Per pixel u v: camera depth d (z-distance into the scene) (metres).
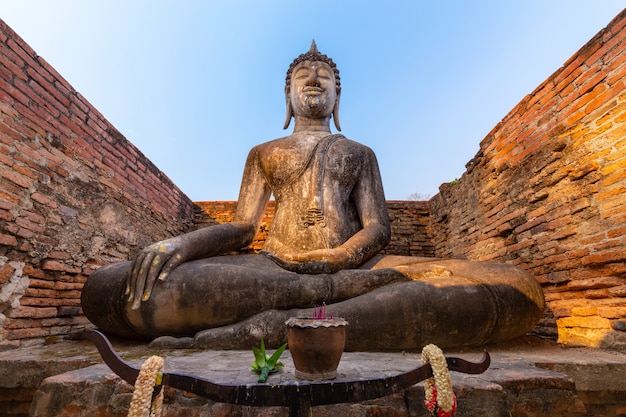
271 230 4.06
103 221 4.92
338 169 4.07
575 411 1.70
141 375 1.01
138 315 2.85
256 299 2.88
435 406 1.18
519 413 1.68
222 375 1.55
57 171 4.11
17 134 3.59
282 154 4.15
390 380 1.13
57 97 4.17
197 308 2.84
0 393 2.27
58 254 4.05
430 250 7.66
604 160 3.26
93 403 1.61
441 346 2.75
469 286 2.81
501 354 2.67
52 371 2.25
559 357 2.51
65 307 4.08
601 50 3.34
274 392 1.05
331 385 1.08
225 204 8.39
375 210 4.11
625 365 2.25
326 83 4.63
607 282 3.13
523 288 2.93
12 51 3.59
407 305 2.71
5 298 3.40
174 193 7.30
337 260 3.15
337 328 1.36
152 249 2.97
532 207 4.19
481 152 5.37
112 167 5.19
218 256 3.57
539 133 4.11
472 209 5.70
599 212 3.28
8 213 3.44
